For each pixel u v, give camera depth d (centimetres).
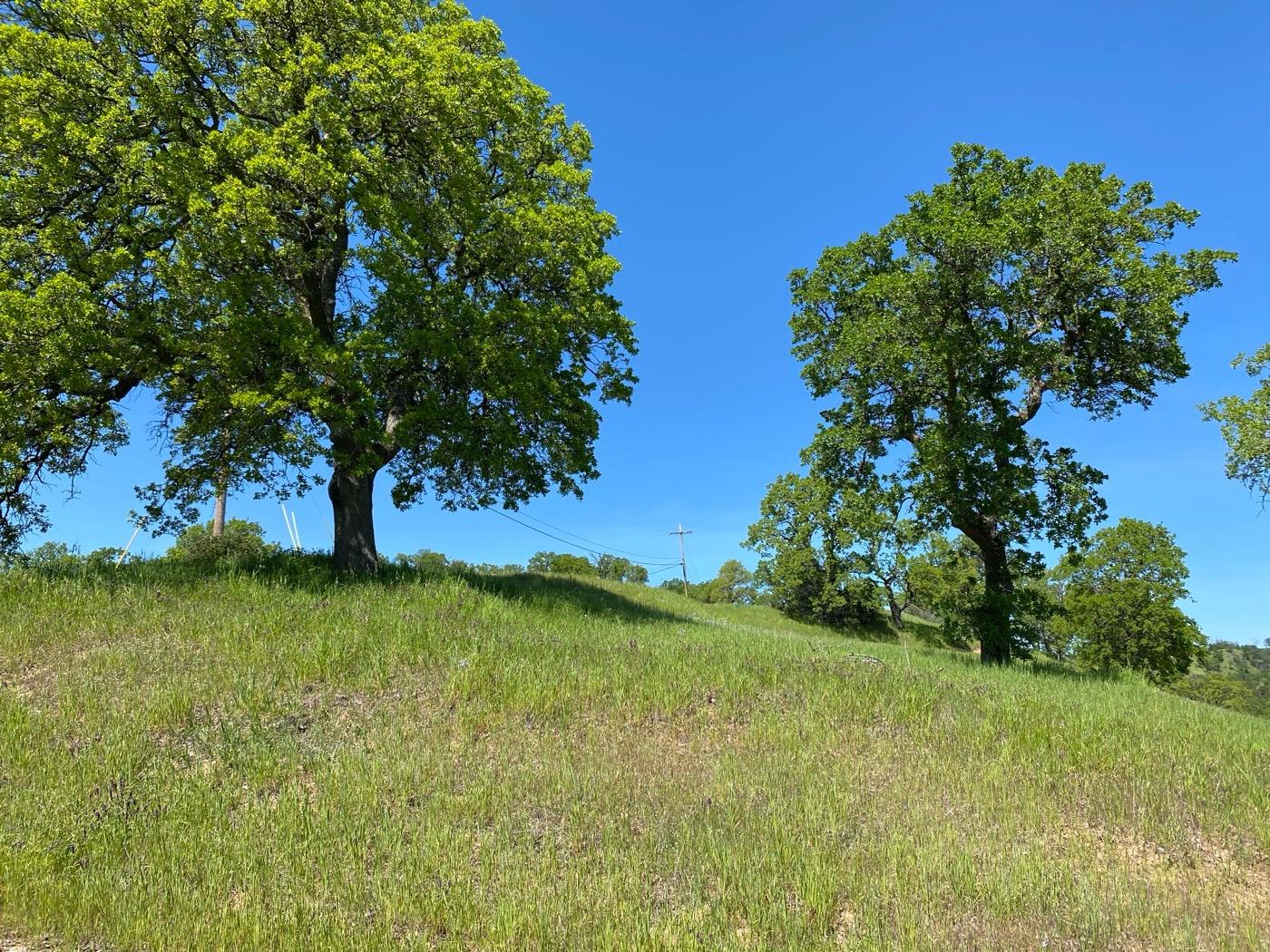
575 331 1658
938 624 4531
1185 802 641
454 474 1784
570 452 1719
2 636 872
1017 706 930
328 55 1358
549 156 1741
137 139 1214
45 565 1216
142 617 985
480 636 1042
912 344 1766
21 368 1055
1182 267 1698
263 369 1245
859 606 4047
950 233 1620
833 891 440
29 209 1164
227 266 1185
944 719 841
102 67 1202
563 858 480
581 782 589
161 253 1188
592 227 1692
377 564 1486
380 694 808
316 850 469
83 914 392
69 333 1082
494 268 1582
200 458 1358
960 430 1680
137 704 703
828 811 553
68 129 1106
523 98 1642
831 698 886
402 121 1376
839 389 1995
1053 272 1720
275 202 1234
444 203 1493
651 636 1298
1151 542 4072
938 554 3831
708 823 523
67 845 464
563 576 2830
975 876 466
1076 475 1759
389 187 1382
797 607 4119
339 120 1259
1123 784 675
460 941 382
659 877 456
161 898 410
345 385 1232
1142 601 3947
